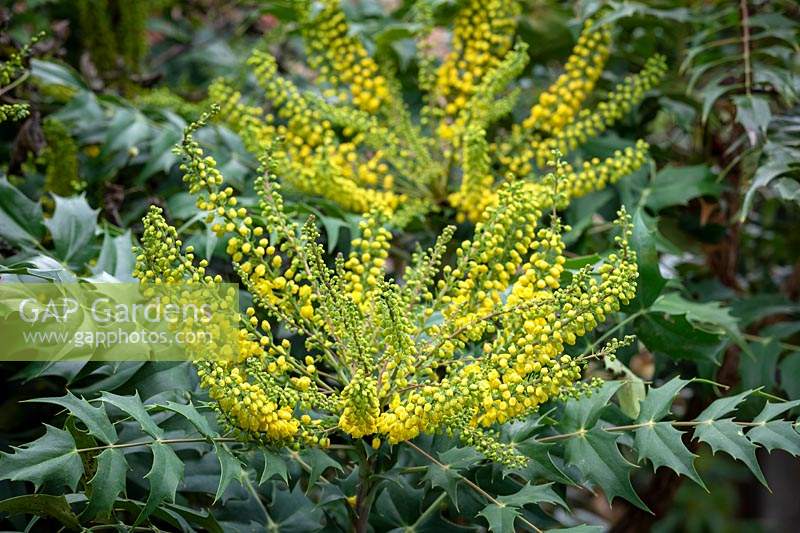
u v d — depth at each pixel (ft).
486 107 5.65
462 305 4.50
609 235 5.90
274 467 4.32
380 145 5.67
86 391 4.71
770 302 6.09
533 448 4.53
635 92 5.71
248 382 4.44
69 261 5.14
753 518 10.62
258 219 5.27
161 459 4.25
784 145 5.65
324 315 4.50
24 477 4.17
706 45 5.94
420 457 4.78
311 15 6.08
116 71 6.56
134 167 6.29
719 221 6.50
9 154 5.98
